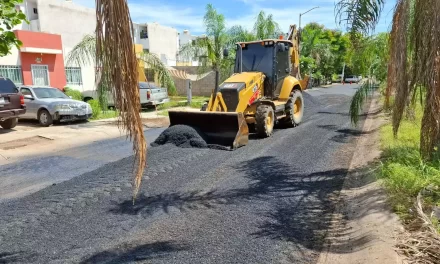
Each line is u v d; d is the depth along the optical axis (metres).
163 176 5.44
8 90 10.40
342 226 3.68
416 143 6.09
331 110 14.51
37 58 17.48
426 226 3.15
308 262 2.99
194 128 7.89
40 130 10.91
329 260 3.01
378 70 7.27
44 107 11.73
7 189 5.33
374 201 4.08
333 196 4.54
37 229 3.70
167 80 15.83
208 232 3.56
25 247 3.33
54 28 23.98
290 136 8.77
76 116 12.14
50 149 8.27
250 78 8.77
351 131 9.29
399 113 3.60
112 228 3.70
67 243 3.40
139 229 3.67
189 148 7.36
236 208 4.17
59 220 3.92
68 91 16.86
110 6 1.62
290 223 3.75
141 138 1.84
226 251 3.17
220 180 5.24
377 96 16.61
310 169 5.75
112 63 1.66
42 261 3.08
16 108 10.55
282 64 9.99
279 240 3.37
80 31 25.89
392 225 3.40
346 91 28.33
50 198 4.59
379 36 6.67
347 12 3.96
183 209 4.18
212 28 18.92
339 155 6.66
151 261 3.03
